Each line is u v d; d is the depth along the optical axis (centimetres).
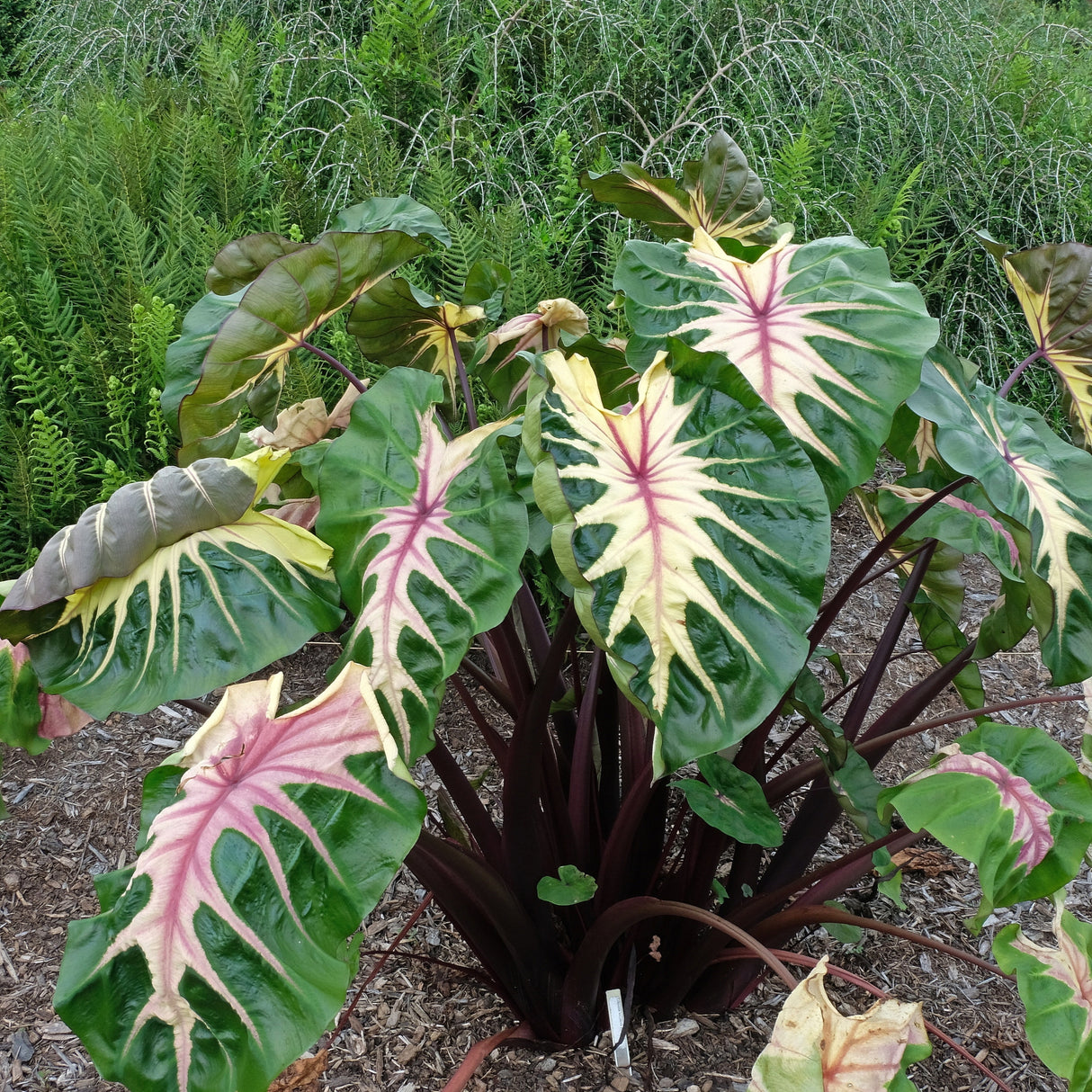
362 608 127
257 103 479
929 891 235
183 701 153
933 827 136
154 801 113
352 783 112
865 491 203
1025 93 513
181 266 357
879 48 509
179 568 126
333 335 321
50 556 122
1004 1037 196
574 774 186
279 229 372
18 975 207
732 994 194
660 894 186
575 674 193
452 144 409
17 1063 188
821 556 120
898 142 468
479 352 195
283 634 123
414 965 206
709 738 113
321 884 108
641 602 117
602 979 191
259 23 556
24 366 301
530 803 160
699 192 214
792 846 190
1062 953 140
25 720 135
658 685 115
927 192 455
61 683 120
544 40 480
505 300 333
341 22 522
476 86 491
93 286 351
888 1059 109
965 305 422
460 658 123
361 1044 188
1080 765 151
